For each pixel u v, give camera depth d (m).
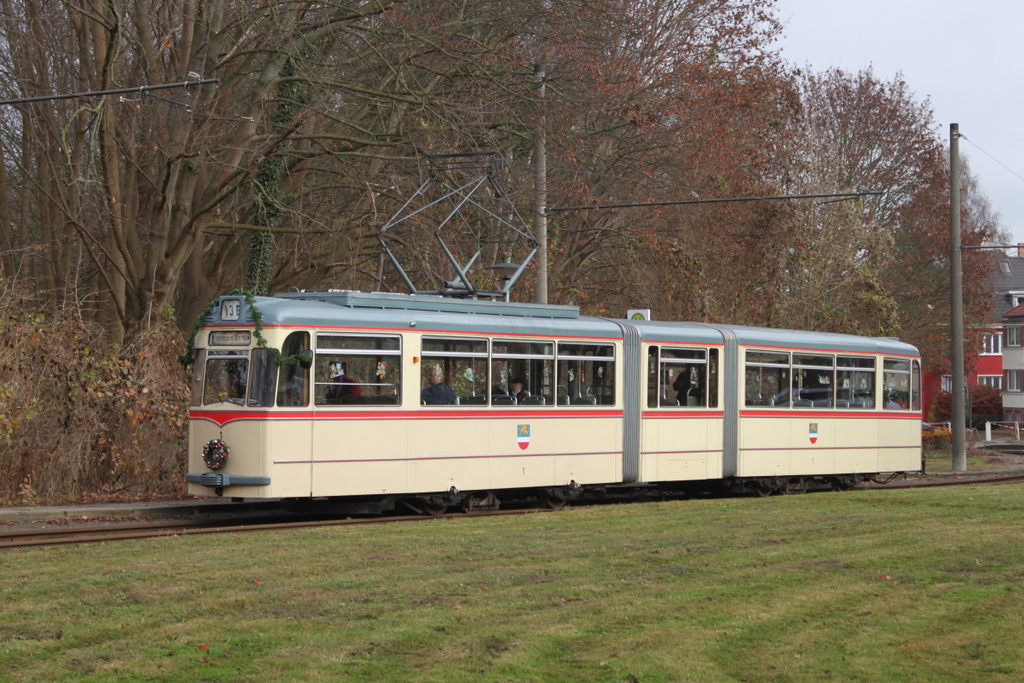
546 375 18.45
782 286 36.94
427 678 7.36
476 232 25.88
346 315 16.19
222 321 16.14
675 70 29.38
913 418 25.47
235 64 23.84
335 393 16.03
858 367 24.14
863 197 41.09
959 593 10.02
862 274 39.19
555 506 19.05
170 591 9.95
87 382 19.28
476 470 17.44
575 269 31.98
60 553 12.23
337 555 12.06
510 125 24.58
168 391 20.23
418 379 16.80
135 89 16.03
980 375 79.12
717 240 31.72
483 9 24.23
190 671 7.48
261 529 14.95
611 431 19.36
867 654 7.97
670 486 23.50
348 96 24.02
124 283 23.80
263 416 15.59
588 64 26.23
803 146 38.41
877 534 13.96
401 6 23.50
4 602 9.52
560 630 8.56
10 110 25.38
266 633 8.42
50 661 7.70
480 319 17.58
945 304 54.06
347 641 8.21
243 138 22.77
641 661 7.75
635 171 29.78
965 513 16.47
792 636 8.47
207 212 21.80
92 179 22.27
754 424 21.83
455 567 11.28
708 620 8.95
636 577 10.78
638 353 19.83
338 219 24.50
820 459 23.19
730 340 21.45
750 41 30.66
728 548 12.69
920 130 50.38
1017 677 7.39
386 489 16.42
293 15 22.22
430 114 23.31
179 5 21.91
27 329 18.80
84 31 22.11
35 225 27.77
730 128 30.22
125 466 19.53
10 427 18.05
